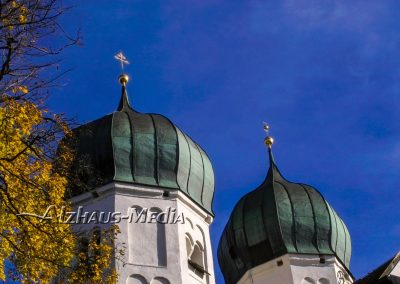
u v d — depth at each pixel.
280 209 68.75
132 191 57.53
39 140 32.12
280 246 67.31
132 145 59.31
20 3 30.19
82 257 34.22
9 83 30.69
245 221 69.25
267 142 76.06
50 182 33.62
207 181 62.66
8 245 32.25
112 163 58.19
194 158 61.88
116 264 53.19
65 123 32.34
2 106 31.94
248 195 71.62
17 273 32.19
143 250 55.22
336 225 69.00
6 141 32.16
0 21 29.91
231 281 70.12
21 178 31.97
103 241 38.16
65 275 33.53
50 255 32.84
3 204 31.98
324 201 69.94
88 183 56.84
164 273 54.62
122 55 66.94
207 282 58.44
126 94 64.69
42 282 32.59
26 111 31.97
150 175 58.91
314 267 66.50
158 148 59.91
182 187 59.81
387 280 40.81
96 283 34.12
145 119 61.50
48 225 32.69
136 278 53.84
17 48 29.91
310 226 68.25
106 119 60.88
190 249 58.53
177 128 62.00
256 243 68.38
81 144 59.03
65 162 34.59
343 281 67.00
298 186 71.12
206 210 61.41
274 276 66.69
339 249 68.44
